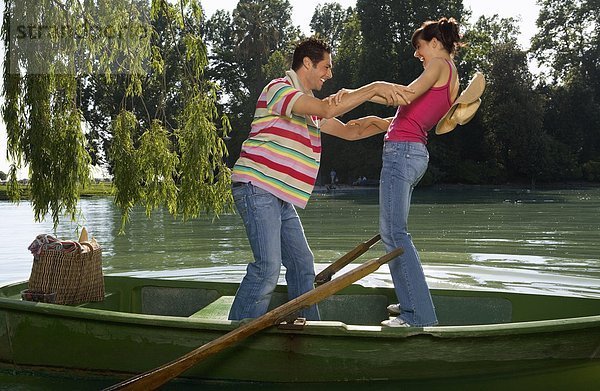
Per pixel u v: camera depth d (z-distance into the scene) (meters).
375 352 3.50
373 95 3.69
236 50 51.75
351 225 14.27
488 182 41.72
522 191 34.19
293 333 3.51
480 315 4.48
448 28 3.91
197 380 3.74
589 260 8.67
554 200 24.58
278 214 3.88
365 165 39.94
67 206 5.73
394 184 3.88
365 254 9.54
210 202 6.18
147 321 3.61
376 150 40.22
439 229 13.27
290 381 3.63
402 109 3.93
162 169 6.05
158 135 6.14
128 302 4.80
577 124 44.69
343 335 3.47
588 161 44.12
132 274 7.80
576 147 44.66
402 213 3.89
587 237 11.52
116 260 9.09
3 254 10.05
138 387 3.27
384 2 42.16
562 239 11.23
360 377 3.57
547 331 3.44
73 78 5.79
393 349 3.49
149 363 3.71
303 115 3.76
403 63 40.53
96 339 3.77
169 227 14.33
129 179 6.02
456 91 3.96
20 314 3.87
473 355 3.51
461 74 41.78
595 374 3.68
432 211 18.84
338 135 4.58
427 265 8.30
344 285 3.52
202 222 15.64
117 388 3.28
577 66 47.66
